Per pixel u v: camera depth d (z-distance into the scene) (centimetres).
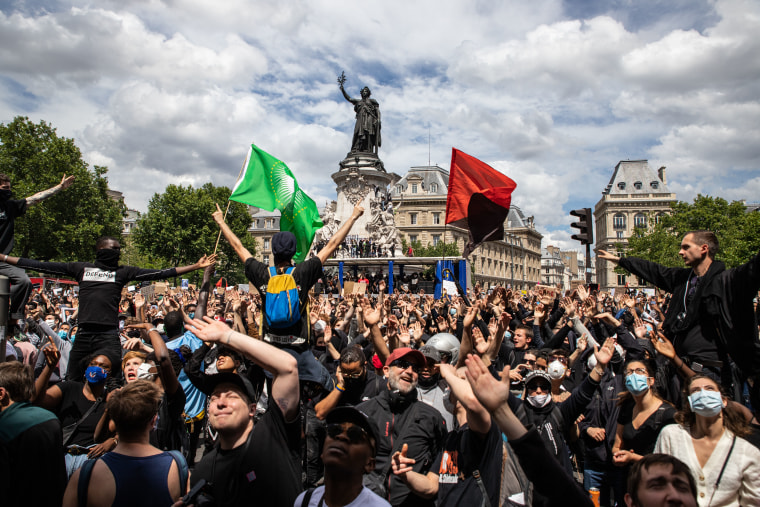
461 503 449
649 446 623
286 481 400
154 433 595
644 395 634
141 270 743
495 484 420
